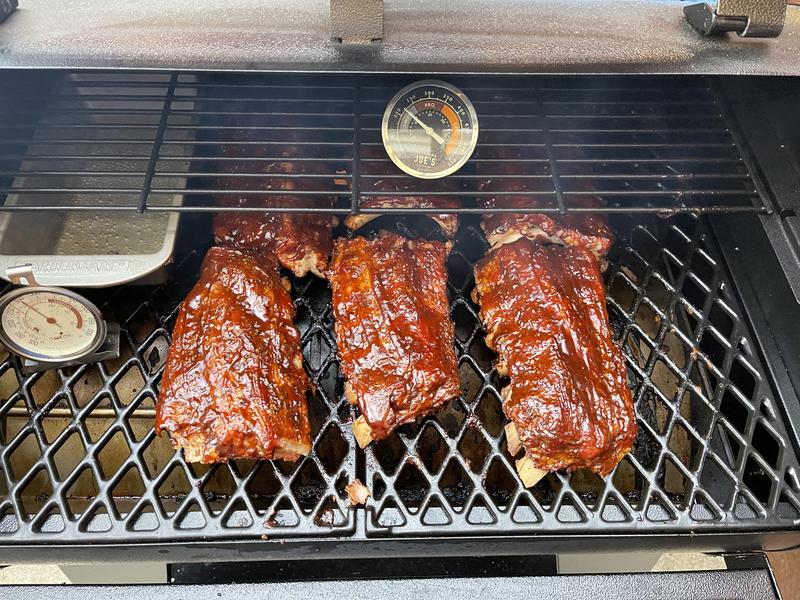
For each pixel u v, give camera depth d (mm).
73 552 437
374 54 409
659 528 454
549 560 546
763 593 450
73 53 398
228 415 438
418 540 445
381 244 513
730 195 535
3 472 483
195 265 567
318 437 484
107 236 547
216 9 425
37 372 500
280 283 507
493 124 582
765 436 514
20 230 508
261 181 555
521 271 496
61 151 568
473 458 525
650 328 570
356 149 507
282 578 511
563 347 467
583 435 439
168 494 512
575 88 615
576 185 577
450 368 473
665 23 448
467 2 443
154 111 529
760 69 428
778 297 513
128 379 534
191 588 437
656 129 561
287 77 586
